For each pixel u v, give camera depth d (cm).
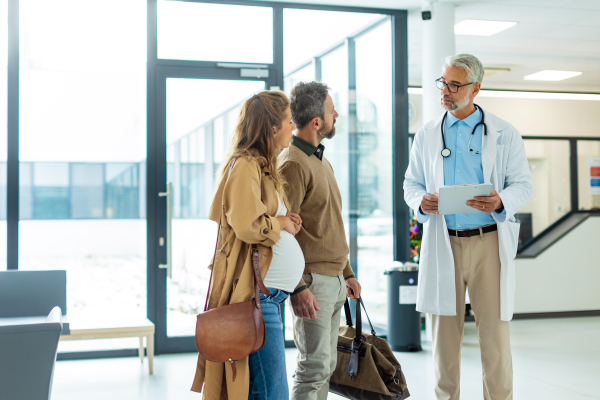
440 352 269
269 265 182
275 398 184
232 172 180
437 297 264
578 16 517
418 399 358
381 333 532
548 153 757
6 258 450
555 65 669
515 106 759
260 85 502
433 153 271
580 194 758
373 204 535
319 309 216
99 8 480
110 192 789
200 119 489
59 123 755
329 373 222
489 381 259
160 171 480
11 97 451
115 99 755
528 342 543
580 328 614
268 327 185
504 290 255
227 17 494
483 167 259
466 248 260
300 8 508
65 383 398
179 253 483
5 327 203
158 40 482
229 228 184
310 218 218
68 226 1262
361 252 530
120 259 1272
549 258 691
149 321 436
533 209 745
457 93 258
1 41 454
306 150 221
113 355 476
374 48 531
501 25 542
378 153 536
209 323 176
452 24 495
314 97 220
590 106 775
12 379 204
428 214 271
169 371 429
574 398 367
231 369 178
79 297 800
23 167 534
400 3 509
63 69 495
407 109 538
